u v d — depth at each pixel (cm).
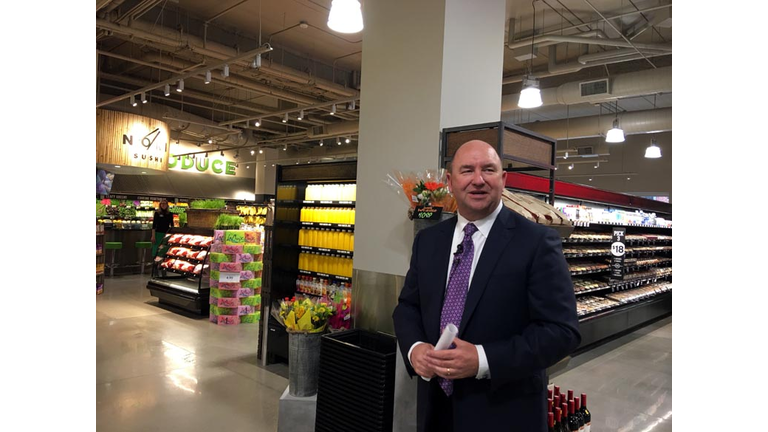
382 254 354
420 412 199
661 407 453
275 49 1062
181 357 539
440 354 162
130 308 797
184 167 2020
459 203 191
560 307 169
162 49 964
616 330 699
